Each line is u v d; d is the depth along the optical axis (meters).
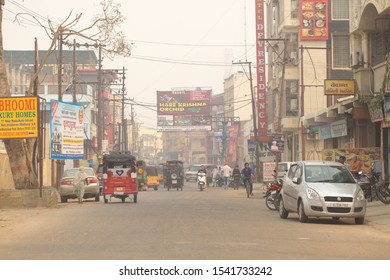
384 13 28.67
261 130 66.06
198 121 103.94
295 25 59.06
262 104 66.00
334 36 57.91
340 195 19.45
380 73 30.62
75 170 36.03
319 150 55.09
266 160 76.56
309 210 19.62
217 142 124.12
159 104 102.50
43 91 82.88
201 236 15.24
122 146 86.44
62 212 24.64
